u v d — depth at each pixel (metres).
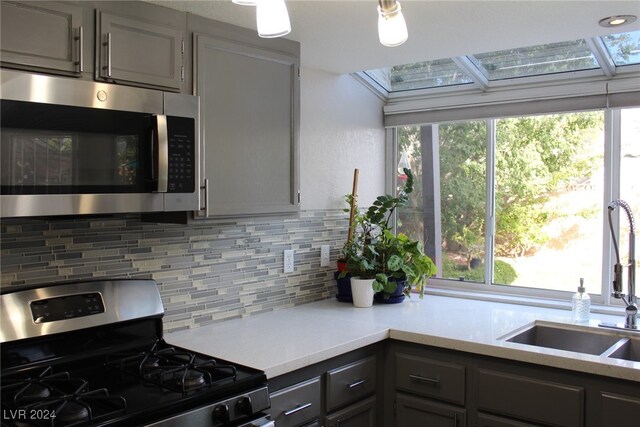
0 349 1.71
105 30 1.76
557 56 2.72
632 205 2.67
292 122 2.46
